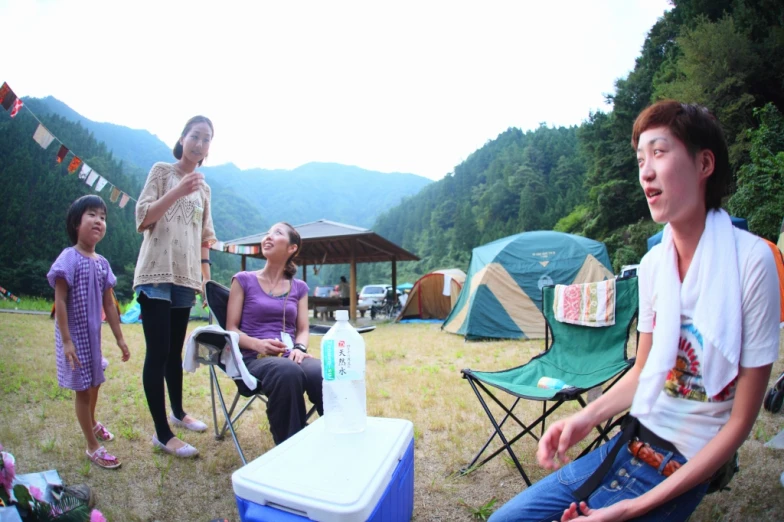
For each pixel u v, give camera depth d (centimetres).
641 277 133
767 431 260
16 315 1126
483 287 803
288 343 247
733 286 101
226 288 263
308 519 113
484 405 222
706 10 2108
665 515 101
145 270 242
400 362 555
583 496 115
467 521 186
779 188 1091
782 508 181
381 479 124
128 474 226
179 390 292
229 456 248
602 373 228
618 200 2419
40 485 167
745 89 1644
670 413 112
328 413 161
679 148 107
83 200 241
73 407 330
